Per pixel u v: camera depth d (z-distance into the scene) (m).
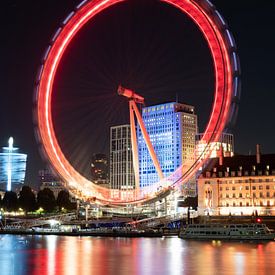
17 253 145.62
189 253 143.38
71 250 154.50
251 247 163.75
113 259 129.38
